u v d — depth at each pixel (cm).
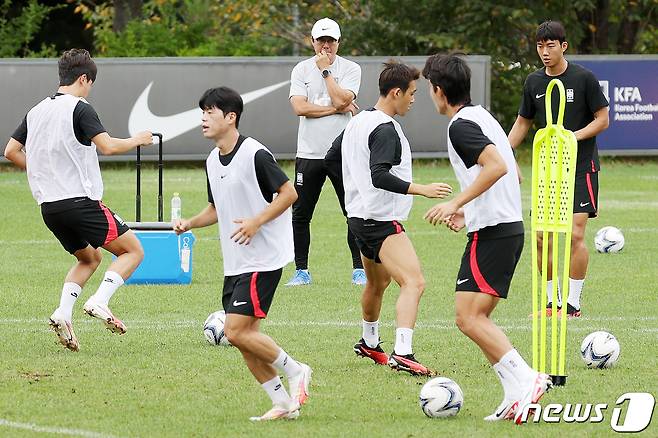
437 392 1606
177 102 5478
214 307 2523
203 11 7444
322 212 4275
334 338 2202
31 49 9256
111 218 2086
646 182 5231
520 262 3209
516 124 2514
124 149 2044
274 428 1551
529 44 7088
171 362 1978
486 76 5762
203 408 1664
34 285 2795
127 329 2277
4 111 5384
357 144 1906
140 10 7962
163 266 2820
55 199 2059
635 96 5769
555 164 1681
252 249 1578
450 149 1583
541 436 1510
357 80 2889
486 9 6800
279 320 2378
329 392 1772
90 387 1791
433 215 1533
